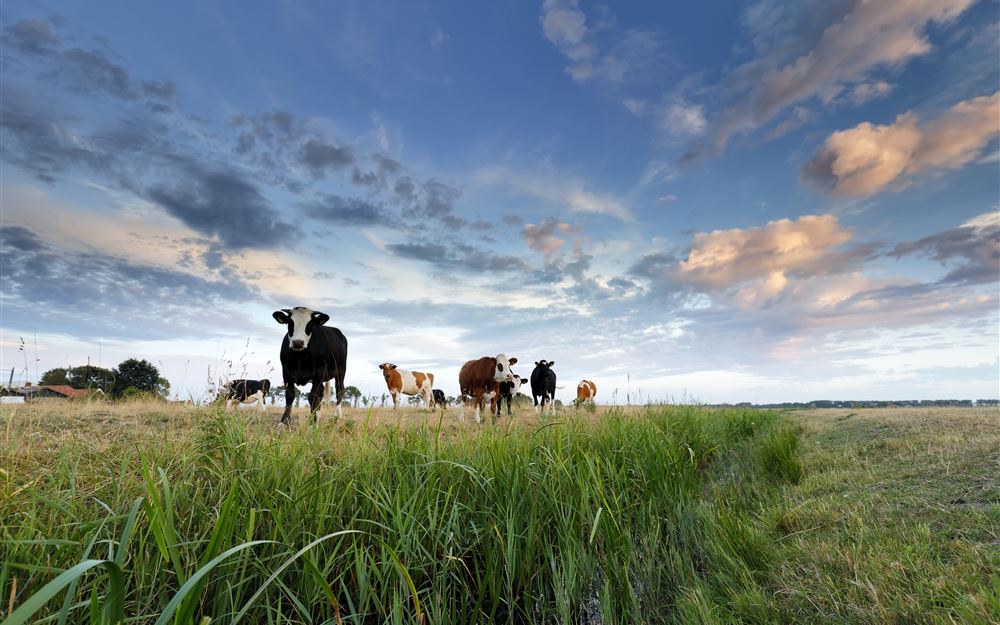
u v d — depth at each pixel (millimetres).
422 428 4695
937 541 2887
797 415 14062
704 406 12422
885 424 7602
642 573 3432
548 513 3900
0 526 2531
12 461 3338
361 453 4031
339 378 11086
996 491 3443
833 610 2393
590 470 4070
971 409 8672
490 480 3816
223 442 3902
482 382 13547
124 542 1821
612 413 7480
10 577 2342
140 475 3611
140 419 6410
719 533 3598
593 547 3723
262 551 2934
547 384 18094
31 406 6445
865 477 4539
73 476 3031
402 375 18156
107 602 1669
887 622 2180
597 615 3219
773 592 2715
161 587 2520
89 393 7215
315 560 2848
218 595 2521
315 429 4867
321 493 3307
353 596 3129
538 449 4754
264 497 3252
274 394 11773
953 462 4398
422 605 3027
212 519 3035
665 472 5055
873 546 2922
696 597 2803
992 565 2475
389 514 3490
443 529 3387
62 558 2500
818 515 3662
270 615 2498
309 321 9977
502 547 3346
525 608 3279
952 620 2064
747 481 5719
